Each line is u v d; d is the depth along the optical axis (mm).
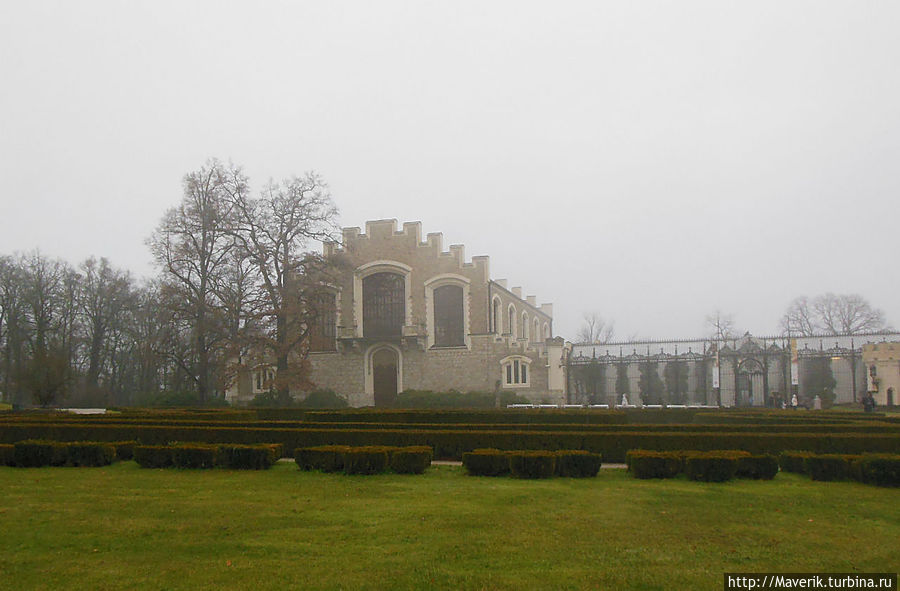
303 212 59531
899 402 52562
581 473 18781
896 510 14281
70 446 21500
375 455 19297
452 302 62562
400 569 10203
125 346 79500
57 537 12125
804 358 57500
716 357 56812
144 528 12734
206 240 58625
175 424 28109
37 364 55094
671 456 18422
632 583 9594
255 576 9945
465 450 23062
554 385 58156
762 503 14922
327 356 64500
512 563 10484
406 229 63625
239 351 56656
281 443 24281
